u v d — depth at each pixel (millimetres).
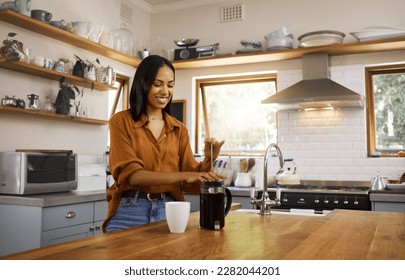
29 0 3285
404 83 4250
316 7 4535
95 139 4309
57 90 3830
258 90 4895
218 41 4977
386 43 3896
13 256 980
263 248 1085
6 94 3316
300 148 4453
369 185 4129
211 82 5039
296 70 4523
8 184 2922
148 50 4855
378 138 4320
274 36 4324
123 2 4883
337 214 1838
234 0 4938
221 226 1382
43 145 3654
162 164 1736
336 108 4344
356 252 1046
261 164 4094
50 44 3746
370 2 4305
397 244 1148
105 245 1110
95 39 4055
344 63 4328
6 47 3117
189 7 5164
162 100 1693
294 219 1654
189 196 4004
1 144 3271
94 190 3562
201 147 5117
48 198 2795
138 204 1611
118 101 4957
